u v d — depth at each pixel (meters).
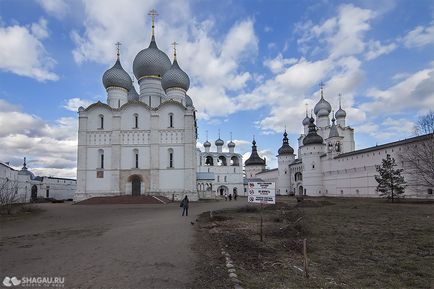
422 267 10.63
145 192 56.00
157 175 56.19
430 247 13.71
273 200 13.46
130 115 58.12
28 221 25.31
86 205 46.56
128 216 28.78
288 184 107.06
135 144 57.44
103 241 15.48
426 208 33.62
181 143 57.16
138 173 56.38
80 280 9.26
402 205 38.59
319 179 83.94
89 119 58.16
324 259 11.76
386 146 58.66
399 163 54.59
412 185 48.09
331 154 79.38
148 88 66.81
